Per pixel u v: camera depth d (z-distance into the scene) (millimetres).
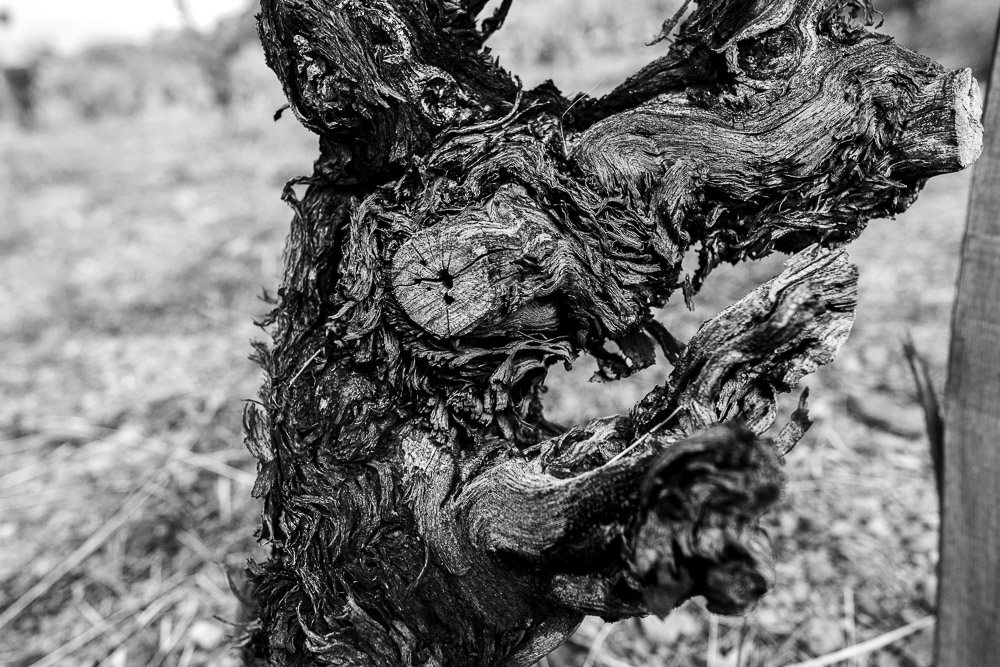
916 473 741
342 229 328
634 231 309
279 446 337
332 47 299
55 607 702
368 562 322
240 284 1375
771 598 618
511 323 312
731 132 301
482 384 319
